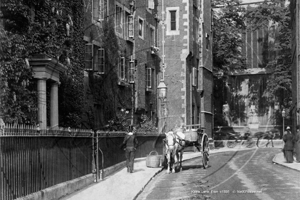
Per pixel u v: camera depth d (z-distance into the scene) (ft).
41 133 43.60
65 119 73.56
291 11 122.72
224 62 189.37
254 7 201.98
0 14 53.16
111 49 98.37
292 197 46.21
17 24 57.82
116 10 104.73
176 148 76.89
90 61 85.81
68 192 50.29
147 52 126.82
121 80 103.40
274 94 193.88
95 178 61.98
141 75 120.67
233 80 208.03
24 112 54.80
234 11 192.03
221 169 79.61
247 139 186.70
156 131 114.21
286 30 181.68
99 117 91.76
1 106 50.39
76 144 55.57
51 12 64.95
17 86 53.78
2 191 35.32
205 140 82.38
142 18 122.93
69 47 71.77
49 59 57.41
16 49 54.08
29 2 60.08
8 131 37.01
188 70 142.10
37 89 57.88
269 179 62.95
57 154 48.42
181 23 139.64
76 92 77.51
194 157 111.65
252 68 209.36
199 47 155.02
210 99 168.04
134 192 51.06
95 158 63.82
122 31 107.45
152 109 130.41
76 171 55.36
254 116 202.80
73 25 77.41
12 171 37.29
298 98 102.99
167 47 139.74
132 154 71.00
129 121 102.63
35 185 42.04
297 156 95.71
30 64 57.47
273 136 190.60
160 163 82.33
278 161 94.84
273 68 186.19
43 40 62.49
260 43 210.59
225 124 204.54
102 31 94.68
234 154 126.93
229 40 188.03
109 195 49.29
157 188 56.29
